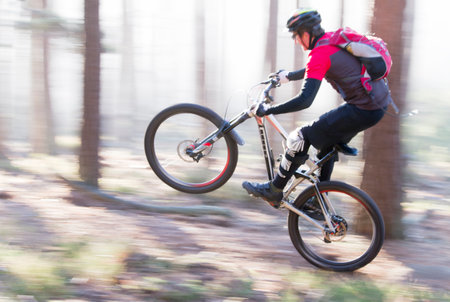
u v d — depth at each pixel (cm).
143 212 582
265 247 474
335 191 376
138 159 1038
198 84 1412
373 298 357
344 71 329
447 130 1352
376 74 327
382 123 495
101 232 479
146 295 358
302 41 341
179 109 395
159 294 359
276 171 395
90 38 639
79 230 482
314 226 412
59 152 1129
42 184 687
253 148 1120
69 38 738
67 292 352
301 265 428
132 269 396
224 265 414
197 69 1409
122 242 436
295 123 1271
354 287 371
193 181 701
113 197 612
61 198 615
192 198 717
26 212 541
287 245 484
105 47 658
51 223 503
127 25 1756
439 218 662
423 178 956
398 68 484
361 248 423
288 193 389
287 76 369
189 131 894
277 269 412
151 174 861
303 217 386
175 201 696
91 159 653
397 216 506
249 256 445
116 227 502
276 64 1384
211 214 589
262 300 358
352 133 349
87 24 637
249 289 370
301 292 371
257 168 957
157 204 665
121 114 1686
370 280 396
